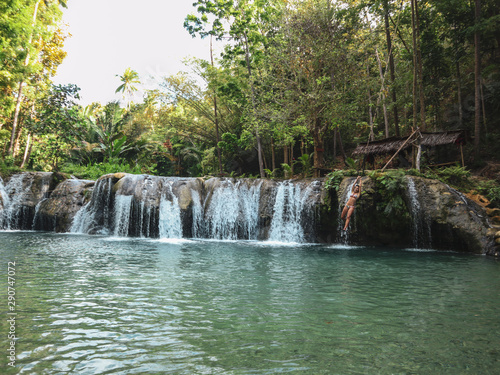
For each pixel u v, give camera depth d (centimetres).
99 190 1797
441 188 1330
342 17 2205
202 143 3762
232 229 1666
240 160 3189
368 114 2741
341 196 1470
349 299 567
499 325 440
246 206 1697
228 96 2681
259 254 1112
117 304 513
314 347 360
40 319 437
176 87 3088
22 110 2769
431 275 789
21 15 1883
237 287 645
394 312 495
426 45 2312
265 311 492
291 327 424
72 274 727
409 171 1461
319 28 2138
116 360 322
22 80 2203
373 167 2109
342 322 446
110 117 3869
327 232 1538
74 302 518
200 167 3578
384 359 332
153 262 916
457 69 2341
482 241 1181
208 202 1722
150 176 1809
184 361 321
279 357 333
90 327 412
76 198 1873
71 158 3077
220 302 538
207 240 1566
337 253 1166
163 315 464
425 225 1311
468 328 427
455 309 513
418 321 454
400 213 1350
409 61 2361
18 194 1933
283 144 2388
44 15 2606
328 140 3150
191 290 614
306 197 1574
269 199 1662
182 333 397
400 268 880
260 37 2386
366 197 1400
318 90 2139
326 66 2152
